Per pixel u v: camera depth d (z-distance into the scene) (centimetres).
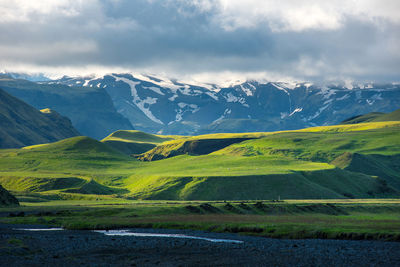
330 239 14138
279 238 14750
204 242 12975
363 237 14188
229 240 13800
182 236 14762
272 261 10169
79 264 9831
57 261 10112
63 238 13712
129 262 10106
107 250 11606
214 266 9712
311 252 11294
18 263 9850
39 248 11788
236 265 9794
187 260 10344
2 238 13425
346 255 10856
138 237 14212
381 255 10856
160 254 11075
